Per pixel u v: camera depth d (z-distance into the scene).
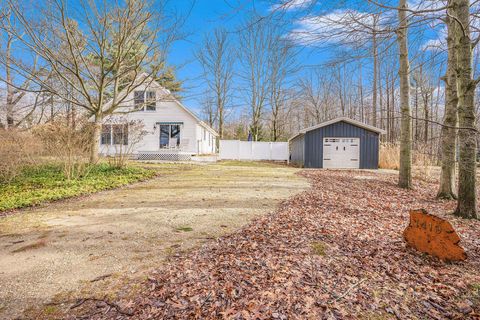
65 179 8.86
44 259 3.29
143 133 13.50
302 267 3.00
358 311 2.25
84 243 3.81
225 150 23.45
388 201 6.95
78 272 2.96
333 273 2.89
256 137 29.34
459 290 2.61
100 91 11.39
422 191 8.45
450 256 3.22
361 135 16.38
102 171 10.55
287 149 23.02
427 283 2.73
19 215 5.30
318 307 2.28
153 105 17.73
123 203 6.29
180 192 7.60
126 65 12.81
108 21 11.28
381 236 4.12
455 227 4.64
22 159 8.71
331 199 6.75
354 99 29.30
